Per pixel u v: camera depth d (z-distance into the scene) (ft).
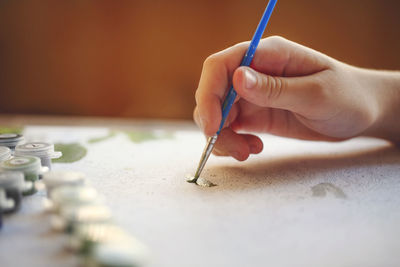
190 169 1.11
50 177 0.88
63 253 0.76
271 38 1.11
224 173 1.08
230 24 2.27
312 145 1.35
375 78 1.22
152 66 2.36
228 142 1.14
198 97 1.10
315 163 1.17
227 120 1.25
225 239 0.79
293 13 2.23
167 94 2.41
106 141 1.32
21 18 2.26
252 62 1.09
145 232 0.81
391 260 0.75
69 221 0.78
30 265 0.73
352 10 2.23
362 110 1.15
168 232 0.81
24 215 0.86
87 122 1.62
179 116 2.44
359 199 0.95
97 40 2.31
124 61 2.35
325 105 1.09
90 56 2.34
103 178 1.03
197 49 2.32
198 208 0.90
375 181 1.04
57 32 2.29
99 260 0.72
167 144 1.32
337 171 1.10
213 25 2.27
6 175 0.88
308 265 0.74
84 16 2.27
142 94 2.41
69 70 2.37
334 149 1.30
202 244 0.78
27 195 0.93
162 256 0.75
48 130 1.43
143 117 2.44
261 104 1.06
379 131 1.28
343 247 0.78
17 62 2.33
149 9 2.26
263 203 0.92
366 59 2.30
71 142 1.29
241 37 2.28
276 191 0.98
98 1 2.25
